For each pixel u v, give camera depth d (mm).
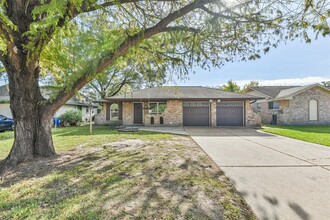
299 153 6957
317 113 19266
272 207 3137
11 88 5363
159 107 18406
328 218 2834
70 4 3490
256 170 5004
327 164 5551
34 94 5629
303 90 18922
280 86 25781
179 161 5707
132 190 3645
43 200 3244
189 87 20594
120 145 8055
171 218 2742
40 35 4258
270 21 4777
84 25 5238
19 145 5395
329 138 10031
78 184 3908
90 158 5906
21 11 4750
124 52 5676
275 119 20062
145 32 5570
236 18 5137
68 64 5480
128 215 2795
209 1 4840
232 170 4996
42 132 5844
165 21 5395
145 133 12352
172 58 6746
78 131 13500
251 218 2820
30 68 5176
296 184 4086
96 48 5266
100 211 2893
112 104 21047
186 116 17984
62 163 5328
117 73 21156
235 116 17922
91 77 5562
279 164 5559
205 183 4070
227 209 3041
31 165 5066
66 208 2977
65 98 5793
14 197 3357
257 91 23891
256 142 9273
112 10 5477
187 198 3363
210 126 17609
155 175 4465
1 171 4727
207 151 7242
